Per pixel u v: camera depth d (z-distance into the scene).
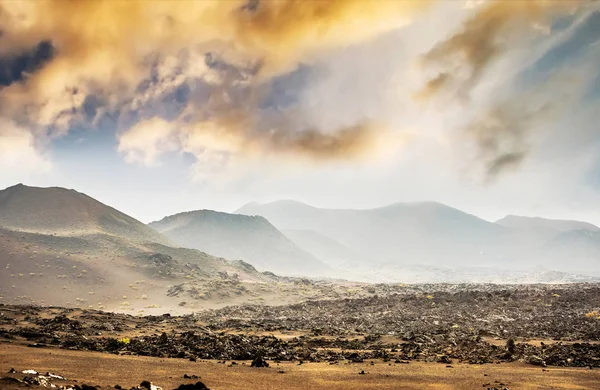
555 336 61.72
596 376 35.91
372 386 30.95
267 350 46.88
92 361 35.91
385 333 67.00
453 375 35.69
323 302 107.81
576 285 110.00
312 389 29.45
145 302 132.50
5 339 44.50
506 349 49.16
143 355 42.34
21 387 21.36
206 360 41.06
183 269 173.88
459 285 145.12
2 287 126.12
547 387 31.44
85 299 130.62
